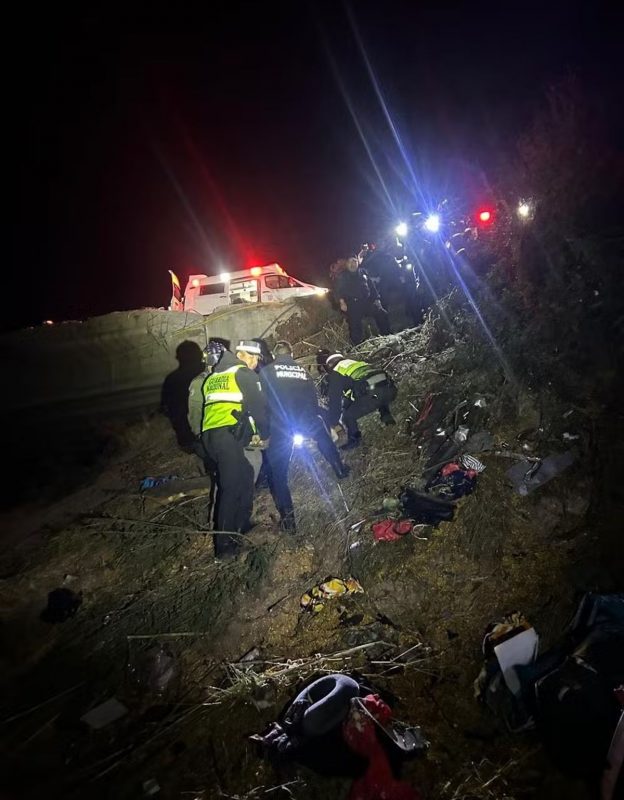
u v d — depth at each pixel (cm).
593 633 294
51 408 781
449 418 500
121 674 376
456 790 268
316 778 282
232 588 423
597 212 567
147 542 504
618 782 240
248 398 450
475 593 361
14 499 696
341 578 405
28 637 427
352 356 720
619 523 348
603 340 439
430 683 321
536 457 415
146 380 813
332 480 514
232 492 453
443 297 719
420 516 409
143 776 303
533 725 283
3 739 339
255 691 337
